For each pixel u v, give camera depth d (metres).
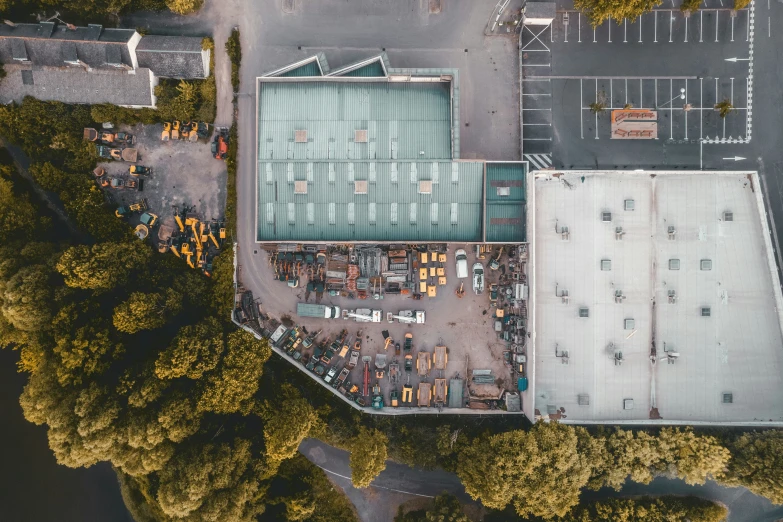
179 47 64.00
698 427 62.94
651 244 62.03
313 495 67.50
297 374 68.06
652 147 67.38
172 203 68.06
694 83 67.19
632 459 60.69
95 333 61.34
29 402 60.25
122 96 64.56
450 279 68.56
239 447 61.16
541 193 62.34
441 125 62.88
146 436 59.53
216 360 60.53
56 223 68.62
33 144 66.56
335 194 63.19
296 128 62.78
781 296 61.09
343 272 67.81
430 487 68.12
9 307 59.41
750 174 61.44
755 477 58.81
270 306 68.75
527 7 64.19
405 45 67.75
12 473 70.31
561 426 60.53
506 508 66.88
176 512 57.69
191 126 66.81
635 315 62.25
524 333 66.88
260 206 63.62
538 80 67.31
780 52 66.94
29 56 63.12
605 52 67.25
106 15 66.06
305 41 67.69
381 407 67.62
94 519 70.62
